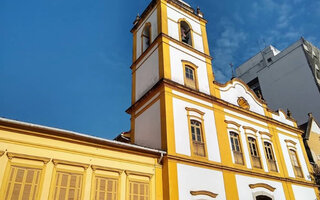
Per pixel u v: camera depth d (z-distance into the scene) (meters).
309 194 20.94
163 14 19.39
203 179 14.62
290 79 35.84
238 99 20.53
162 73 16.72
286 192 19.11
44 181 10.66
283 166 20.42
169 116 15.11
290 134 23.47
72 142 11.89
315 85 32.78
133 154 13.41
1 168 10.00
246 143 18.70
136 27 22.88
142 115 17.55
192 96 17.03
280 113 24.09
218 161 15.96
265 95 38.38
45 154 11.07
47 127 11.11
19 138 10.73
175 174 13.66
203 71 19.23
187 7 22.14
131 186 12.74
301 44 35.78
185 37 20.81
